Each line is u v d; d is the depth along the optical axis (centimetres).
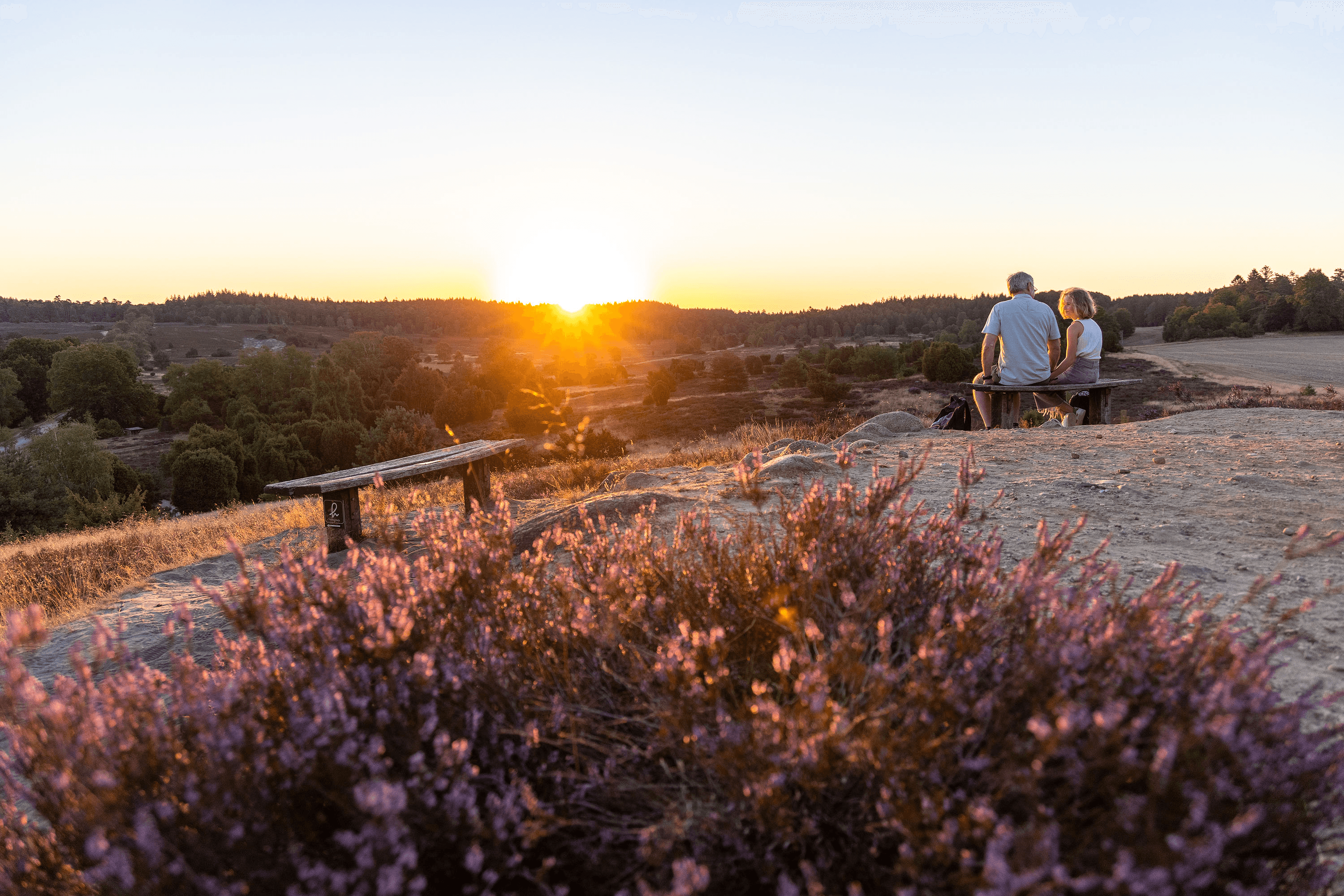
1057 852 106
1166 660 152
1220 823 116
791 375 10569
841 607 194
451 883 143
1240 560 350
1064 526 202
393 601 188
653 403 8925
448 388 11044
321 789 137
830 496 232
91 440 5125
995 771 135
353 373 10494
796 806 141
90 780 132
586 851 148
